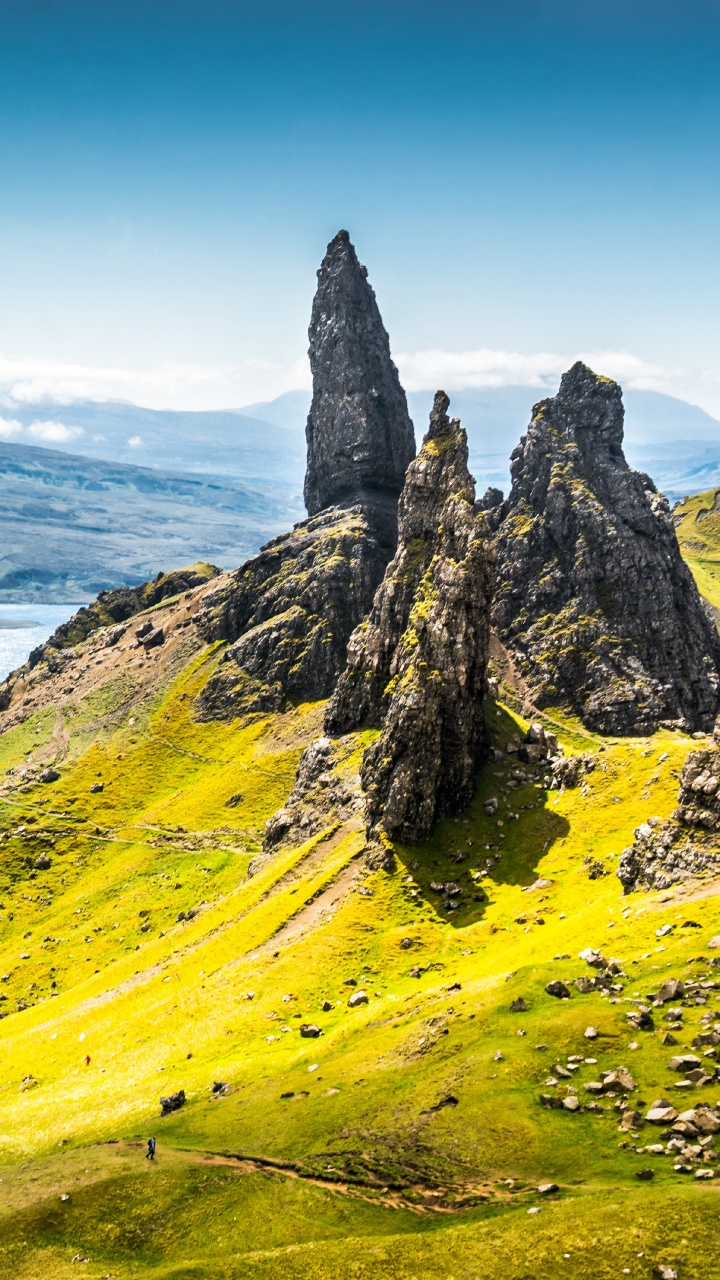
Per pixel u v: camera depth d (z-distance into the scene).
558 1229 83.44
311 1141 114.50
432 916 192.88
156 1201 108.88
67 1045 179.88
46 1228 107.31
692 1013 115.06
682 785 172.50
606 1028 116.00
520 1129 101.31
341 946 185.12
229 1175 111.00
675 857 163.00
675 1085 101.56
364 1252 88.56
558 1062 111.88
